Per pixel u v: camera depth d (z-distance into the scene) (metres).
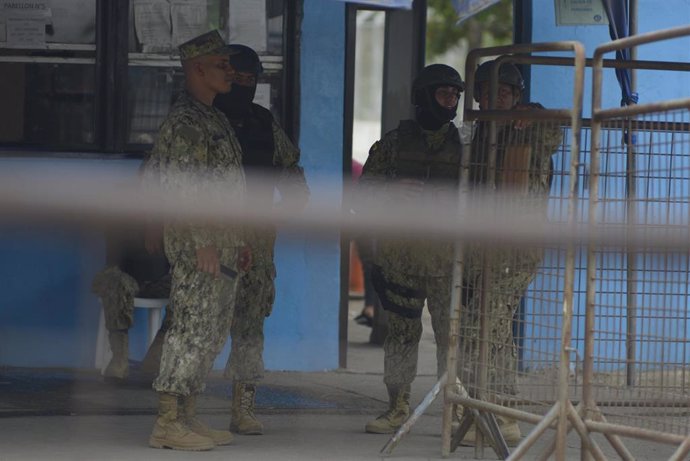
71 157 24.91
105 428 19.75
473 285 18.55
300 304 26.73
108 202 10.98
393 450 18.64
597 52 15.61
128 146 25.38
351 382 25.86
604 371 20.52
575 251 16.62
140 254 23.73
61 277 24.02
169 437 18.31
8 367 24.11
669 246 16.45
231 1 25.77
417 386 26.14
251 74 19.70
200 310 17.97
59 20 25.05
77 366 24.28
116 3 25.16
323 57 26.41
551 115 16.59
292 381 25.59
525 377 18.17
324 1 26.31
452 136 20.19
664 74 28.00
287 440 19.62
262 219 14.48
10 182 10.50
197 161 17.69
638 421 18.08
